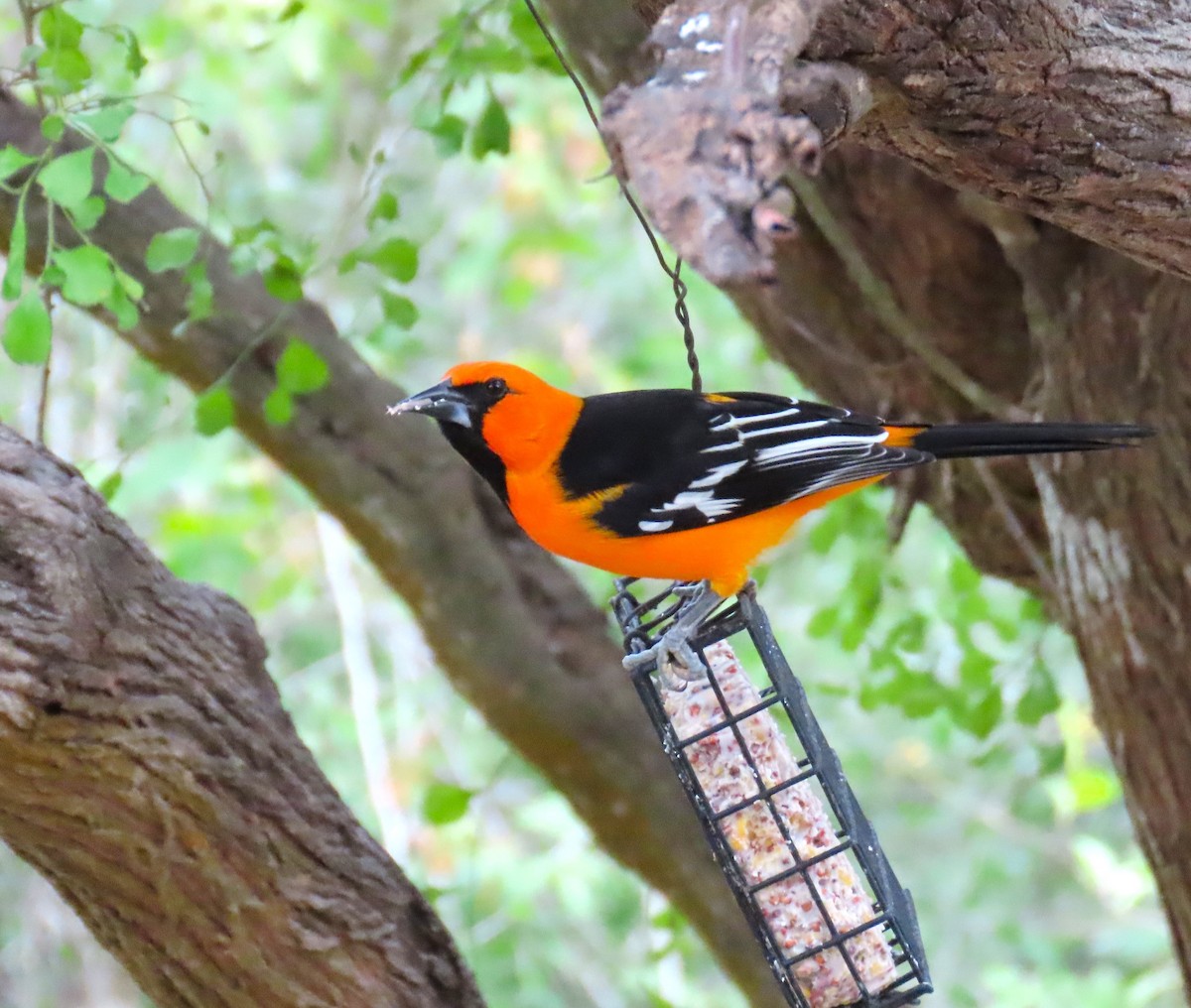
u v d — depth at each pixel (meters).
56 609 6.93
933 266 10.78
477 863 15.63
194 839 7.36
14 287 7.82
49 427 16.36
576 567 18.11
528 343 20.28
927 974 8.16
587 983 16.81
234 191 17.50
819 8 5.45
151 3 17.80
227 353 11.29
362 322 14.56
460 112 17.25
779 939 8.27
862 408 11.91
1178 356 9.03
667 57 5.12
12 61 16.30
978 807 18.48
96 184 10.73
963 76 6.56
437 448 11.94
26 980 15.73
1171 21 6.85
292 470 11.69
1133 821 10.27
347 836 7.95
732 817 8.37
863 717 19.23
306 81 17.53
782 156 4.77
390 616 18.02
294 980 7.68
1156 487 9.24
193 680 7.43
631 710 11.99
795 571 18.95
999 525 11.77
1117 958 18.80
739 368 18.77
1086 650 10.05
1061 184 7.05
